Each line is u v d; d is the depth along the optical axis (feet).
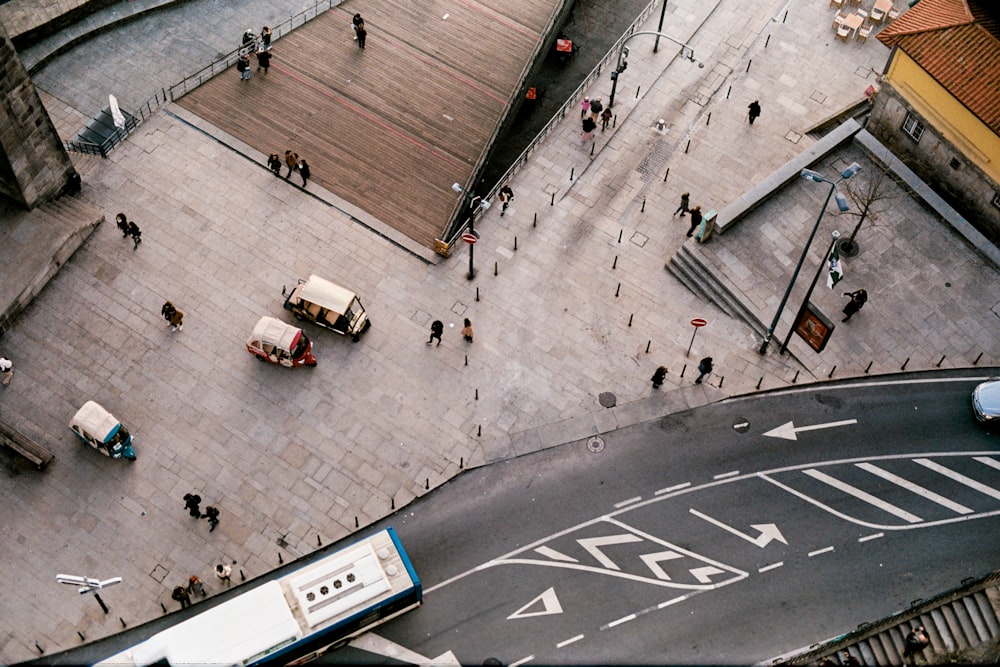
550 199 203.10
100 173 203.00
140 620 163.84
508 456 177.37
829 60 221.05
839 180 193.06
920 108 195.11
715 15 226.79
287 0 230.07
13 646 161.48
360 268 195.52
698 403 181.98
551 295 192.85
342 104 215.10
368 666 159.02
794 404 181.57
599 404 182.29
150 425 179.63
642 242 198.80
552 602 164.04
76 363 184.65
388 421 180.55
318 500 173.58
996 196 191.31
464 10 231.09
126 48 219.61
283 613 150.61
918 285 191.21
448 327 189.47
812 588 164.25
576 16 246.06
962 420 178.81
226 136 209.15
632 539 169.07
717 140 210.18
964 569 165.07
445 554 168.35
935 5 194.18
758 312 189.26
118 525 171.32
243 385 183.52
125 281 192.44
